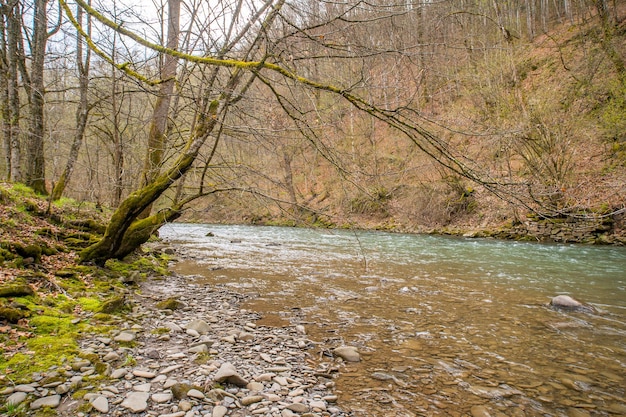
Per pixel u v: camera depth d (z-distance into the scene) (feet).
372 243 56.08
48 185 51.19
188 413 10.39
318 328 18.95
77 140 34.06
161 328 16.98
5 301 15.33
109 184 34.65
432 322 19.94
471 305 23.12
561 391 12.84
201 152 23.41
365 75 15.56
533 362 15.11
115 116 32.14
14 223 24.84
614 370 14.43
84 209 39.88
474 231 64.18
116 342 14.65
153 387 11.65
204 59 14.53
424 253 45.73
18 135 39.52
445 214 69.67
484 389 12.91
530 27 96.07
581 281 30.09
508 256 43.11
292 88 16.34
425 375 13.91
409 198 70.69
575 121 57.88
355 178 17.51
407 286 28.17
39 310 15.85
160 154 27.78
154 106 28.45
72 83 34.32
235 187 20.79
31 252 21.11
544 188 15.12
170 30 21.94
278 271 34.09
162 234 69.36
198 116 22.36
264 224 93.20
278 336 17.60
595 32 75.25
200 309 21.42
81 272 23.25
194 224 99.25
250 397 11.46
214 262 38.91
